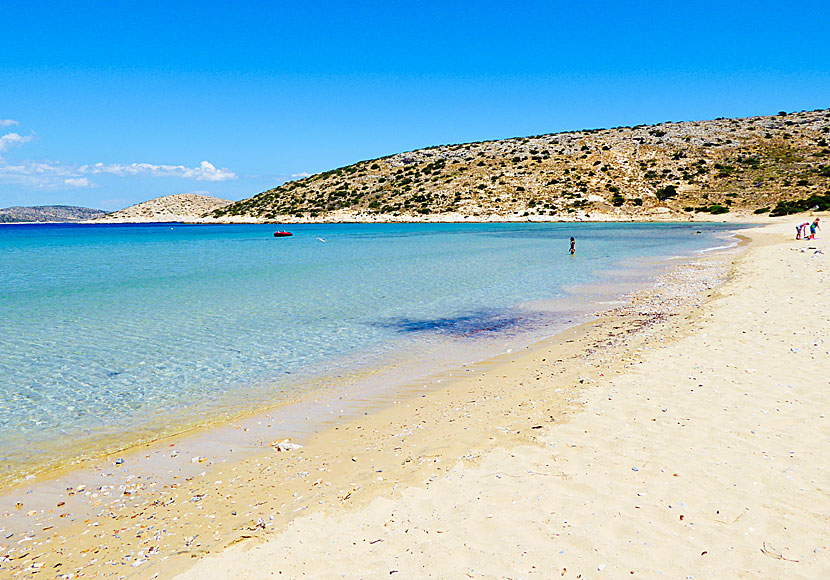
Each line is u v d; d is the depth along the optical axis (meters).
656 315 16.28
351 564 4.83
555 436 7.40
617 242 52.34
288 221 126.00
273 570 4.80
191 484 6.86
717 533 4.88
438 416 8.88
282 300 21.95
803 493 5.44
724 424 7.27
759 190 100.75
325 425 8.85
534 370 11.41
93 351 14.20
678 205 102.88
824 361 9.52
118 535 5.66
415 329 16.34
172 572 4.88
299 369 12.37
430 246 53.34
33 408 10.04
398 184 135.12
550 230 80.06
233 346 14.58
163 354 13.82
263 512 5.95
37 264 40.16
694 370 9.82
